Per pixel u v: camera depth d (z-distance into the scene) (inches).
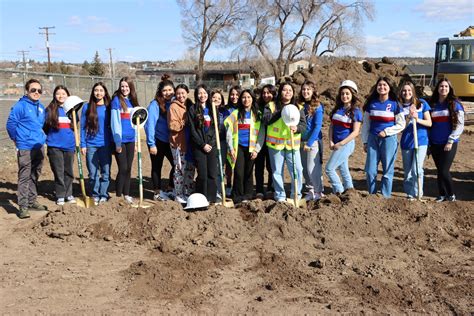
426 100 319.6
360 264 215.5
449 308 177.3
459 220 267.0
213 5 2150.6
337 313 173.3
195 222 254.5
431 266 214.4
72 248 236.1
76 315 171.2
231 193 329.7
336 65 790.5
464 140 648.4
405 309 176.6
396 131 283.3
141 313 172.9
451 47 930.1
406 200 274.2
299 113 283.7
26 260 220.7
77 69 3287.4
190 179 320.5
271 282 198.4
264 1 2047.2
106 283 196.9
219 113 316.5
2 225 270.8
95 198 310.7
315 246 237.3
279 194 301.4
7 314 171.5
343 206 264.4
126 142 305.9
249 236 248.4
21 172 283.3
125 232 250.2
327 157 521.3
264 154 325.7
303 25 2074.3
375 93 292.2
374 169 293.9
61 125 303.3
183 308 176.9
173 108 304.7
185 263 215.8
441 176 310.0
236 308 177.3
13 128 282.5
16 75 730.8
